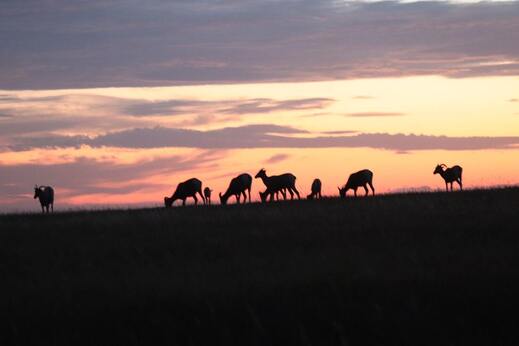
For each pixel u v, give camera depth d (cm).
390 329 1761
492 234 3106
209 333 1830
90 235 3738
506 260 2345
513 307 1838
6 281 2670
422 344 1692
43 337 1889
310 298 2003
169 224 3944
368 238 3197
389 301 1942
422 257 2550
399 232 3294
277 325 1828
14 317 2022
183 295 2091
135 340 1823
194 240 3391
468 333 1725
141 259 2988
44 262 3091
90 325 1944
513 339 1688
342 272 2283
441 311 1852
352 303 1947
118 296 2162
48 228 3997
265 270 2458
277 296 2039
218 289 2142
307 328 1806
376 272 2253
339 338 1744
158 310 1988
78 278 2572
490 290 1967
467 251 2630
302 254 2831
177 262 2850
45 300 2180
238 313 1922
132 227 3906
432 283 2073
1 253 3303
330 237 3281
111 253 3219
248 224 3825
